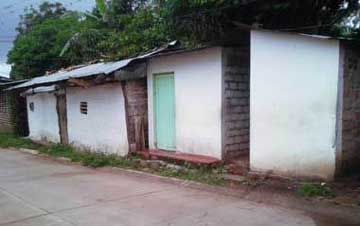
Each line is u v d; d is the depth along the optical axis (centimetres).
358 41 621
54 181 835
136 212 572
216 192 675
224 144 857
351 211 529
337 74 620
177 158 898
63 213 583
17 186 795
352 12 941
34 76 2169
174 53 917
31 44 2138
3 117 2038
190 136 928
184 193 679
